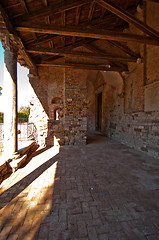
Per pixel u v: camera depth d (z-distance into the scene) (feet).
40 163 11.50
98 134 30.25
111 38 11.28
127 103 18.71
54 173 9.46
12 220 5.16
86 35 10.80
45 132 18.93
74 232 4.61
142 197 6.68
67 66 17.48
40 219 5.20
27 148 13.38
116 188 7.50
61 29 10.10
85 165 11.03
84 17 13.23
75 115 19.11
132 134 17.38
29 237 4.43
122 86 19.84
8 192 7.07
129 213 5.55
